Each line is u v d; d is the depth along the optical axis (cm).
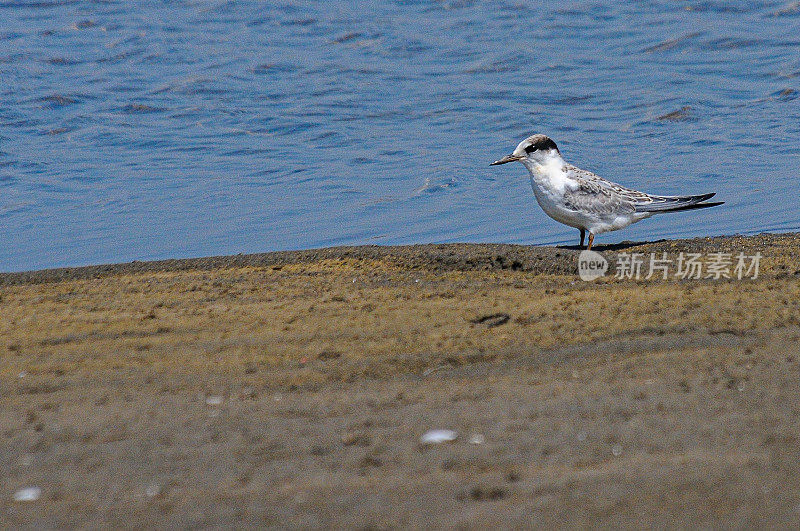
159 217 1733
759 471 618
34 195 1864
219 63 2797
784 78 2514
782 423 692
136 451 701
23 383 852
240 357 910
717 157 1981
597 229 1419
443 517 584
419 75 2680
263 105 2445
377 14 3309
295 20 3250
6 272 1356
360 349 923
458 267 1234
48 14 3322
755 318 952
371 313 1033
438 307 1045
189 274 1246
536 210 1728
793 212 1628
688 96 2405
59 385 846
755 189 1778
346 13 3328
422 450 684
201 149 2144
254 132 2256
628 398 762
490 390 804
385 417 752
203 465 673
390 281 1179
